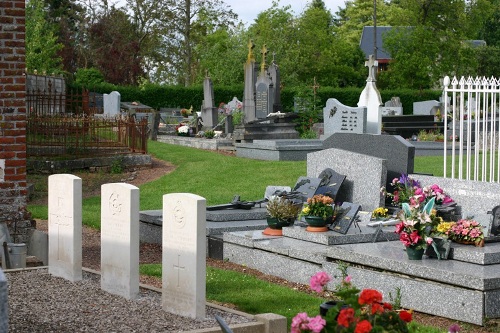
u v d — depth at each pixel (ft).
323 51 206.28
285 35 199.93
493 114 50.75
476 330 32.24
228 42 196.44
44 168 79.92
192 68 222.69
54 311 30.99
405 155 51.37
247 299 34.96
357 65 221.46
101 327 28.73
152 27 220.64
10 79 43.62
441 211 45.37
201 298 30.19
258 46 190.70
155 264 43.21
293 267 40.73
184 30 219.61
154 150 95.76
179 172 80.84
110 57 212.84
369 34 291.17
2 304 20.29
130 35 220.43
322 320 20.24
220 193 69.00
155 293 34.78
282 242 42.93
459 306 33.19
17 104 43.91
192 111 164.55
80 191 36.65
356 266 37.88
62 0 222.48
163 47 223.71
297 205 46.16
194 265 30.07
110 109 130.31
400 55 191.83
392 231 43.01
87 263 43.32
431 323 33.19
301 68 200.23
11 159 43.96
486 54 248.73
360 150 54.49
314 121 118.73
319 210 43.21
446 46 191.93
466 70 201.67
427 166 81.46
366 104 98.63
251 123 103.04
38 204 65.92
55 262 37.83
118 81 212.84
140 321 29.73
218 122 125.39
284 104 171.42
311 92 121.49
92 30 217.15
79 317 30.12
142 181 77.61
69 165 80.74
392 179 52.08
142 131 86.58
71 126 85.97
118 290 33.94
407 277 35.55
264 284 38.37
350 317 20.02
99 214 59.52
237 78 184.75
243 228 48.19
